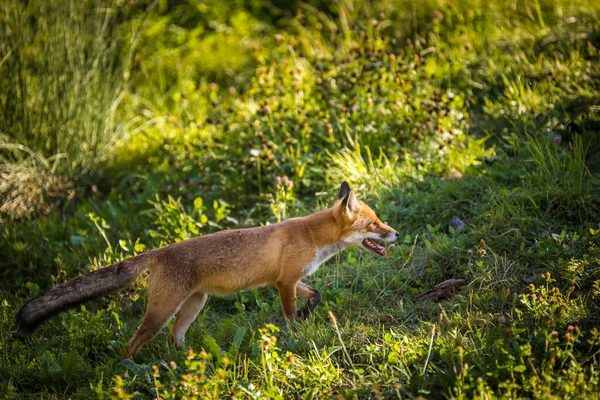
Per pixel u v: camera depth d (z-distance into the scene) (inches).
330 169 488.4
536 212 405.4
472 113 563.5
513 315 322.0
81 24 593.9
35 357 337.1
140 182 545.3
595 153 472.1
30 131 567.8
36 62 579.5
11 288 432.5
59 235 485.1
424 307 352.5
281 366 301.9
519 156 480.1
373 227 371.2
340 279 398.9
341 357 318.7
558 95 543.8
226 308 399.2
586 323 301.4
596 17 642.8
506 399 252.1
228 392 285.9
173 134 599.2
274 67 588.7
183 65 757.9
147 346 349.7
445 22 706.2
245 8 848.9
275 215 456.4
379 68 557.3
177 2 855.1
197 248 342.6
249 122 556.7
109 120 602.9
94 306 397.4
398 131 514.6
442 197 445.4
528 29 654.5
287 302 355.6
